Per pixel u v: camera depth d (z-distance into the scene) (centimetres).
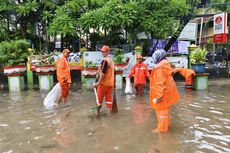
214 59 1953
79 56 1317
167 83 563
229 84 1270
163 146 489
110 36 1558
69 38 1603
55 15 1402
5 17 1563
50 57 1227
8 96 1048
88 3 1451
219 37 1534
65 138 546
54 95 861
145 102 880
